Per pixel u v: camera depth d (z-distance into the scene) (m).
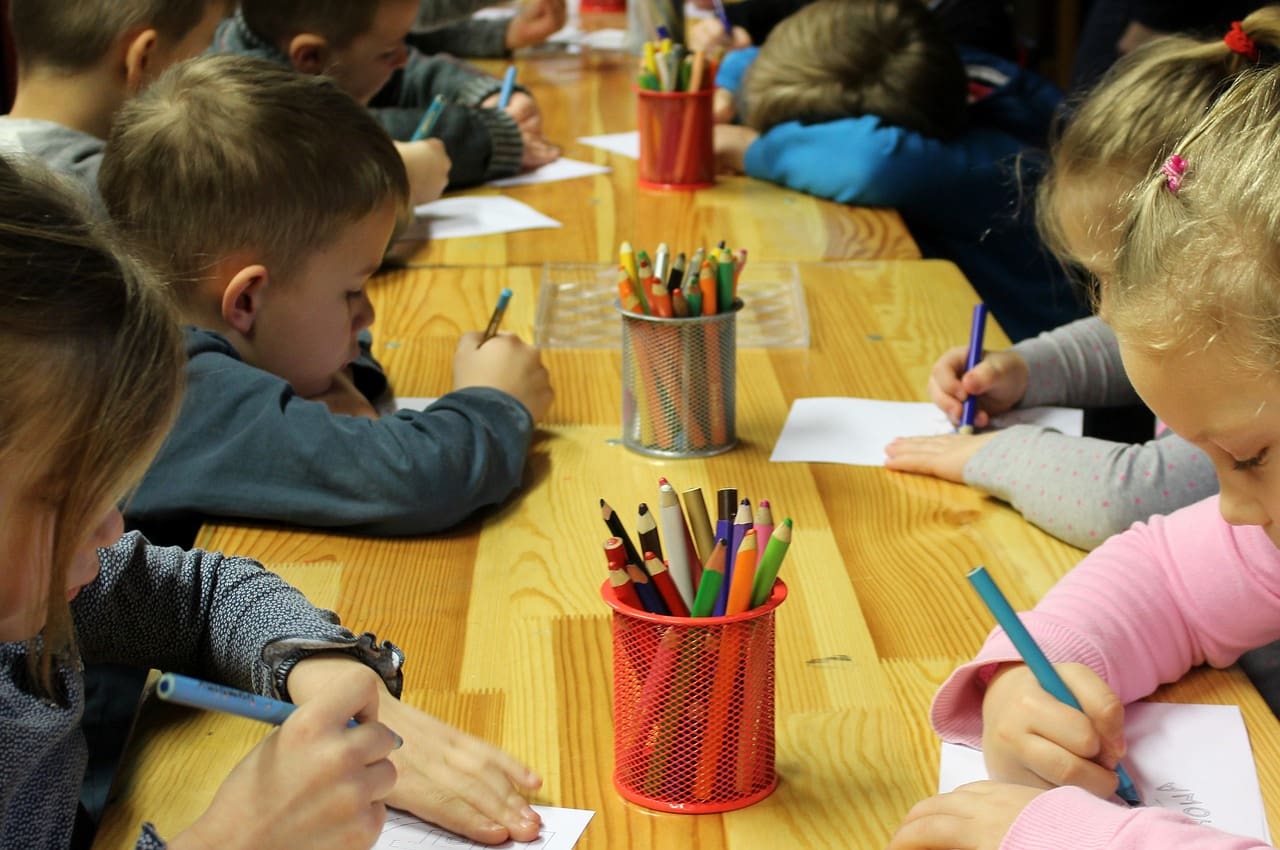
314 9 2.14
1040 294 2.45
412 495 1.26
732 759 0.90
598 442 1.46
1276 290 0.77
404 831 0.89
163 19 1.74
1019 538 1.27
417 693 1.03
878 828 0.89
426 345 1.72
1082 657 1.03
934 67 2.42
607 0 4.07
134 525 1.30
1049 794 0.85
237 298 1.44
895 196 2.30
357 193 1.45
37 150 1.62
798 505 1.32
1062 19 4.68
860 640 1.09
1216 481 1.25
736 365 1.60
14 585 0.75
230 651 1.04
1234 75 1.22
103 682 1.29
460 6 3.20
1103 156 1.29
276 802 0.80
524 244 2.09
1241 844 0.79
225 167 1.41
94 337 0.72
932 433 1.47
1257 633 1.07
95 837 0.88
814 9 2.51
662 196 2.34
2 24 3.53
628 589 0.90
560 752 0.96
